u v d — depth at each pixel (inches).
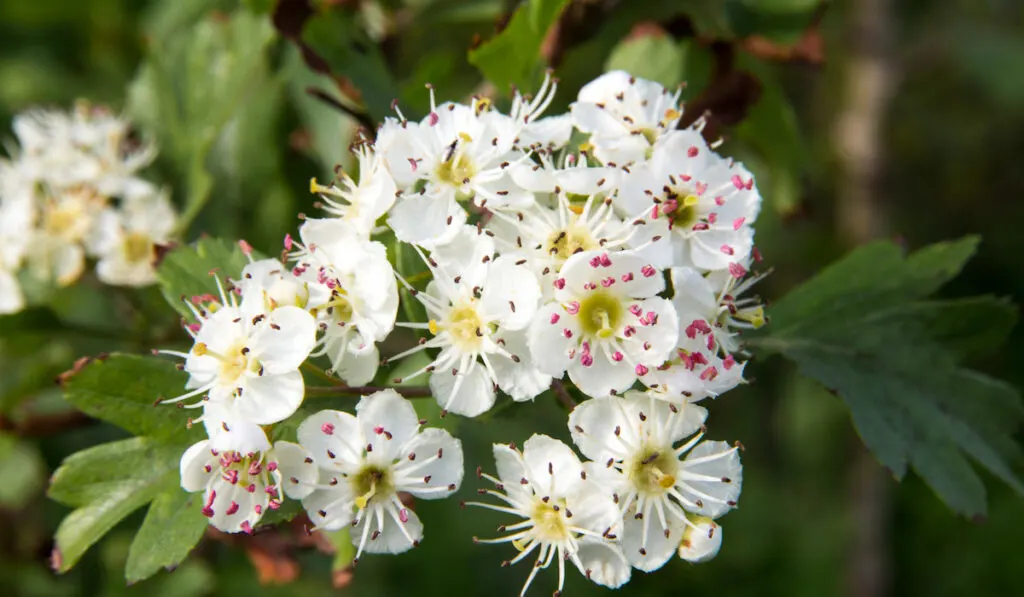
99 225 11.0
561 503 9.0
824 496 17.4
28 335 10.9
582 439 9.0
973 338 10.2
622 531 9.0
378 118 10.3
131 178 11.1
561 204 9.1
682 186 9.2
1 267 10.9
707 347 9.0
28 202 10.9
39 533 12.0
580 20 10.5
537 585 15.7
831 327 10.2
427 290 9.1
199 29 11.4
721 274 9.3
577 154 9.6
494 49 10.2
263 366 8.9
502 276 9.0
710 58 10.6
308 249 9.2
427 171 9.2
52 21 12.8
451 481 9.0
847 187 15.9
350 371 9.1
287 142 11.3
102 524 9.2
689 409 9.0
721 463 9.1
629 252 8.9
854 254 10.3
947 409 10.0
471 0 11.8
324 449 9.0
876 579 16.5
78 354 11.4
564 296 8.9
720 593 16.7
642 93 9.6
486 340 9.0
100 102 12.9
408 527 9.0
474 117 9.3
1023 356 18.0
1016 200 18.2
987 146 18.0
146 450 9.4
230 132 11.3
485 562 15.6
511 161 9.3
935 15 16.4
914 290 10.2
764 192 16.0
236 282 9.3
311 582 13.8
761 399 18.0
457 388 9.0
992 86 16.0
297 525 10.0
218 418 8.9
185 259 9.7
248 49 11.3
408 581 15.1
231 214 11.3
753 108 11.0
